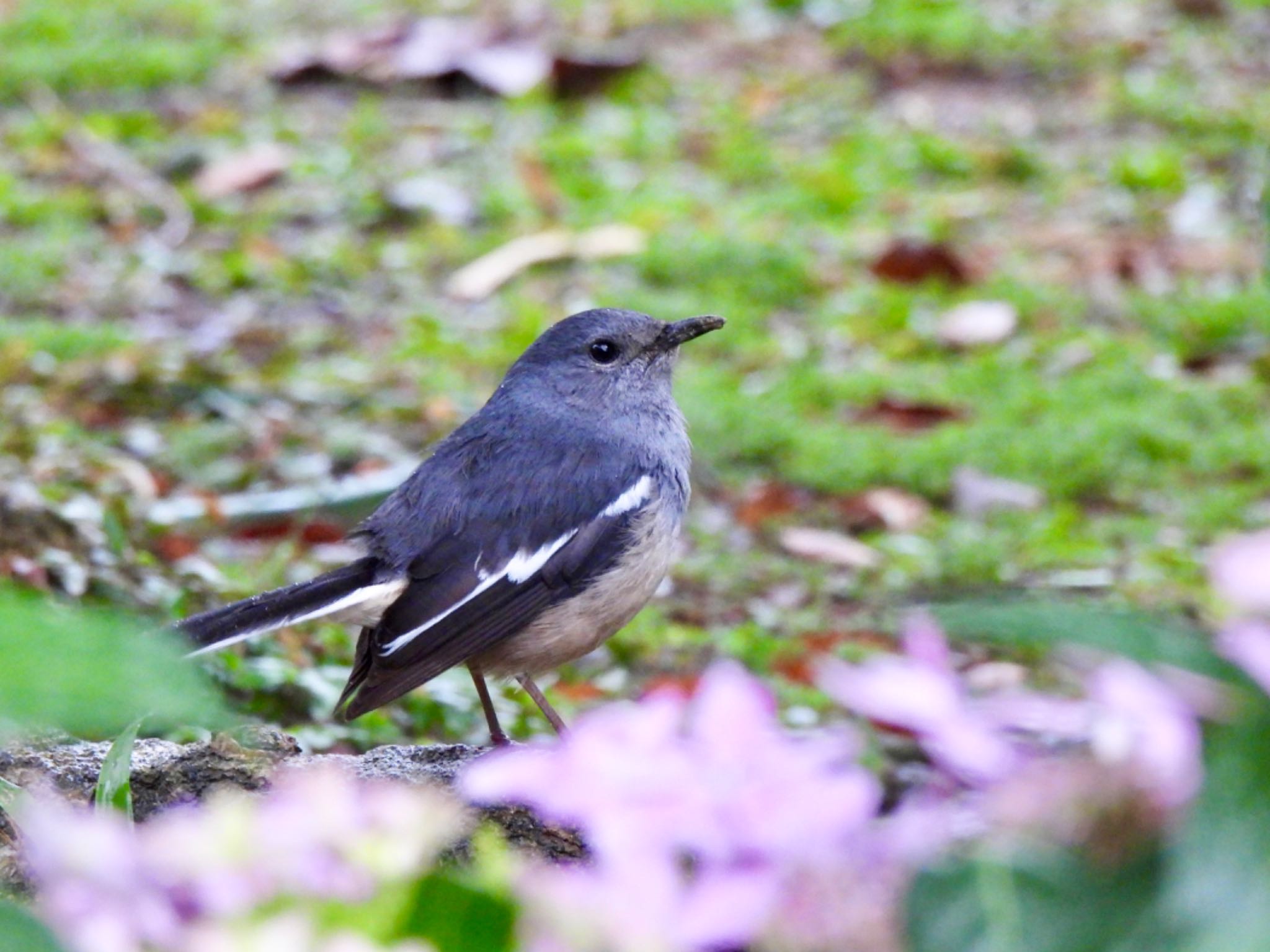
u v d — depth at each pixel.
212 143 19.47
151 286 16.67
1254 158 19.36
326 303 16.61
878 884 2.39
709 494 13.54
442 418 14.15
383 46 21.73
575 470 8.13
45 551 9.68
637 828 2.46
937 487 13.73
